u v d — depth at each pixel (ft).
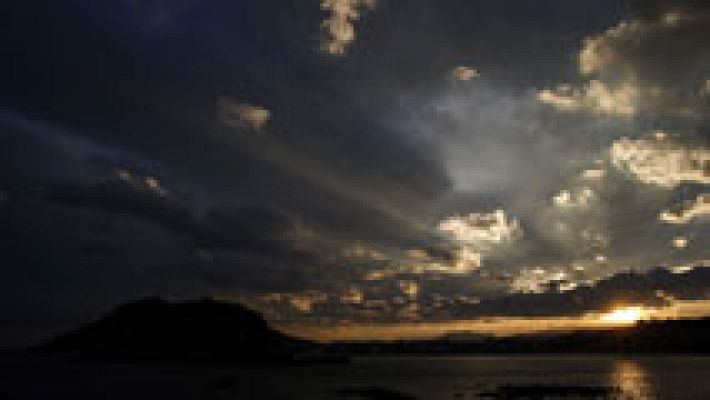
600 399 406.82
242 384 613.93
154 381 646.33
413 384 613.11
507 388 506.48
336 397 460.96
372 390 519.60
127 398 458.50
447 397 442.50
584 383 588.50
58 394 492.54
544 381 632.79
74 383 618.44
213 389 541.75
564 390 477.77
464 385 589.32
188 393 500.74
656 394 454.40
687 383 576.61
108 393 500.33
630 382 601.21
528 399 407.44
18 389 538.88
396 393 485.56
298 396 468.34
